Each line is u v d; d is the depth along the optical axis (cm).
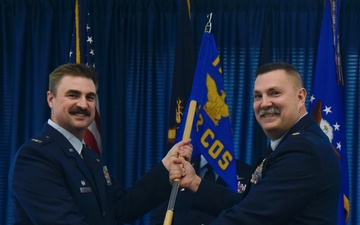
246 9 428
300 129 239
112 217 271
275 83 238
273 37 423
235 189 318
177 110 393
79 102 250
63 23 437
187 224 351
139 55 431
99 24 433
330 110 372
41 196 236
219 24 427
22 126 438
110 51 433
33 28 436
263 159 254
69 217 233
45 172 240
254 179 248
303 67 420
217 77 322
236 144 423
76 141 258
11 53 443
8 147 442
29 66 439
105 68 429
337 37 378
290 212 223
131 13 434
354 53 414
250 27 424
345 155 375
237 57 427
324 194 226
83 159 255
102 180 261
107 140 430
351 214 414
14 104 432
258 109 244
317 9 421
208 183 290
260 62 423
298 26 422
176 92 394
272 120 239
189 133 299
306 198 222
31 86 439
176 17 433
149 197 288
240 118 425
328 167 226
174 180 285
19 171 242
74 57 405
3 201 438
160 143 433
